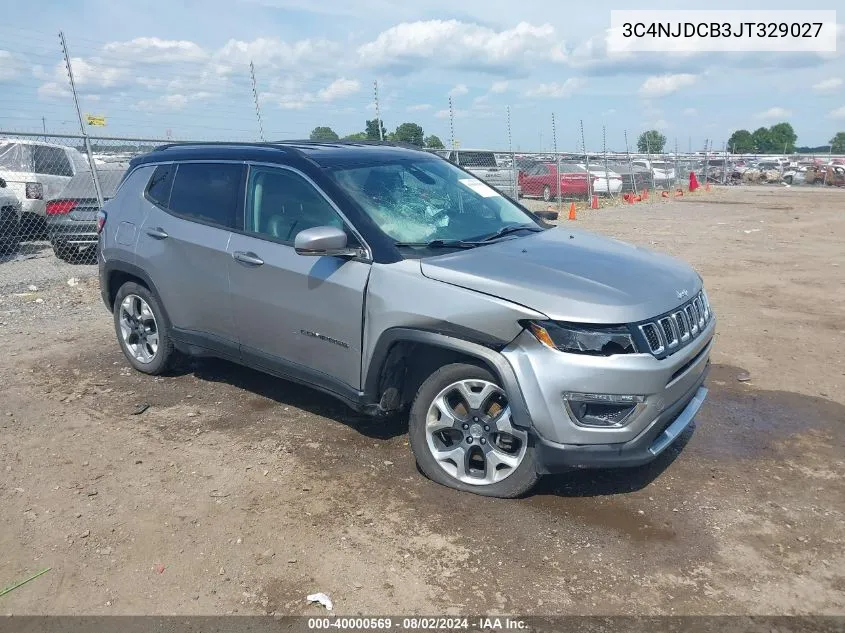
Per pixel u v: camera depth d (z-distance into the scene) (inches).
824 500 154.6
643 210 869.8
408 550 136.0
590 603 121.2
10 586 127.3
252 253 183.8
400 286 155.8
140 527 144.6
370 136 575.8
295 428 190.5
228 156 200.1
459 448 155.3
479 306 144.6
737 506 151.9
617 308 139.7
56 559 134.6
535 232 190.7
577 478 163.5
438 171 202.2
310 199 176.9
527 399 140.6
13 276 404.8
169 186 214.8
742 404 209.2
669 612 118.9
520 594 123.5
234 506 152.3
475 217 189.0
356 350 165.5
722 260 457.7
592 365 137.0
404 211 176.6
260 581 127.7
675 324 149.5
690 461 172.7
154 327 226.5
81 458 174.2
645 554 134.6
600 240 192.1
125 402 209.0
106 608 121.3
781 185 1530.5
